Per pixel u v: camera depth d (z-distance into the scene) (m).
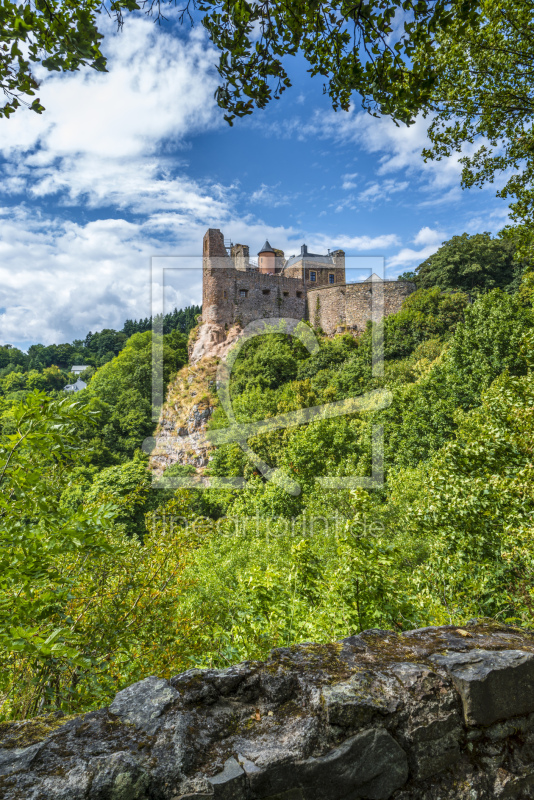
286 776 1.14
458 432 9.75
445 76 7.24
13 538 1.61
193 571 6.23
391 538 8.15
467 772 1.38
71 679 2.54
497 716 1.42
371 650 1.61
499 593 4.43
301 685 1.38
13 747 1.12
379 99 2.35
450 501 5.23
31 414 1.67
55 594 1.73
